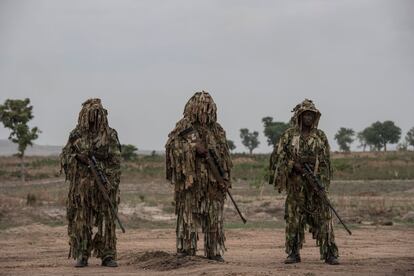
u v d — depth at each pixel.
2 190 53.19
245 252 16.55
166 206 33.34
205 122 12.53
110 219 12.88
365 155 107.06
